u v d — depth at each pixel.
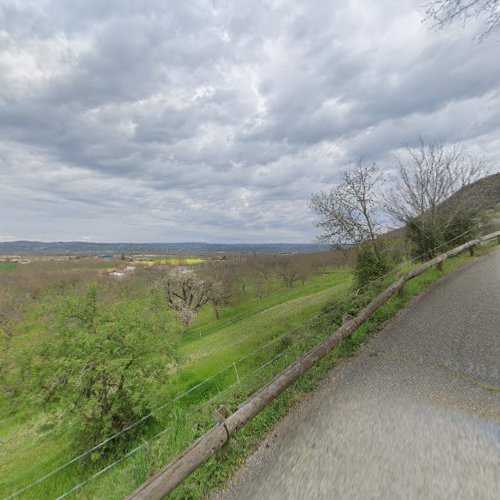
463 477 2.29
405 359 4.41
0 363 8.23
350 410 3.45
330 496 2.38
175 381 10.64
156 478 2.42
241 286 51.12
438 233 12.30
